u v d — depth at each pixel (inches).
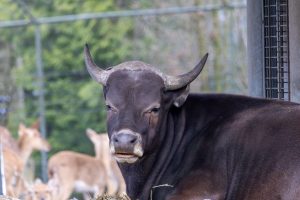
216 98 560.1
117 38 1770.4
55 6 1840.6
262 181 503.5
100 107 1674.5
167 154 549.0
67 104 1683.1
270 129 519.8
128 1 1834.4
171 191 537.3
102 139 1352.1
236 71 1427.2
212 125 546.3
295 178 491.5
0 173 772.6
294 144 503.5
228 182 522.3
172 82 535.2
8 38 1873.8
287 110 529.0
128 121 511.8
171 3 1809.8
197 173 530.3
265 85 674.8
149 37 1743.4
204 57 541.3
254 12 676.1
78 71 1721.2
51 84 1710.1
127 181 555.5
